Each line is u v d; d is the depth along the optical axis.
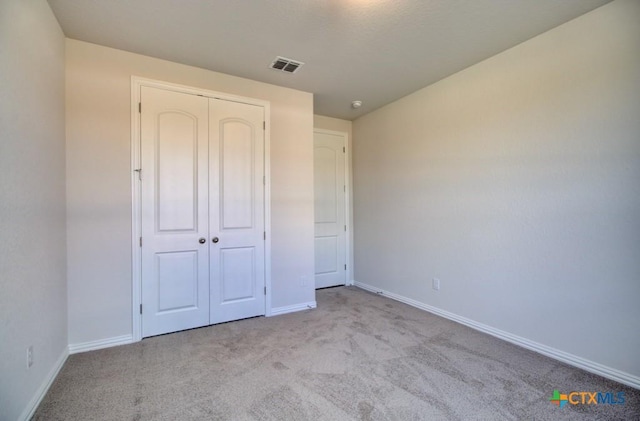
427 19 2.16
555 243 2.27
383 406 1.71
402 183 3.70
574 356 2.16
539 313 2.37
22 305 1.58
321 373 2.05
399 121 3.73
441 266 3.19
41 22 1.87
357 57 2.70
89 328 2.40
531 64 2.41
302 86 3.32
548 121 2.30
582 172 2.12
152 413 1.65
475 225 2.85
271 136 3.25
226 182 3.00
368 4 2.00
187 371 2.08
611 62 1.99
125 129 2.55
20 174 1.58
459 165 2.99
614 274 1.98
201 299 2.88
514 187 2.53
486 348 2.43
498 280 2.65
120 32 2.30
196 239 2.85
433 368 2.12
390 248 3.90
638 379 1.87
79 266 2.36
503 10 2.06
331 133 4.50
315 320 3.07
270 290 3.23
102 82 2.47
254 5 2.01
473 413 1.64
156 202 2.67
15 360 1.49
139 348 2.43
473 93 2.85
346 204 4.64
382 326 2.90
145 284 2.62
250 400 1.76
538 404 1.72
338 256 4.57
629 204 1.92
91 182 2.41
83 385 1.90
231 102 3.03
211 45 2.50
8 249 1.45
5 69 1.43
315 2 1.99
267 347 2.45
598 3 2.00
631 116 1.91
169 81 2.74
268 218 3.22
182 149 2.79
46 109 1.95
